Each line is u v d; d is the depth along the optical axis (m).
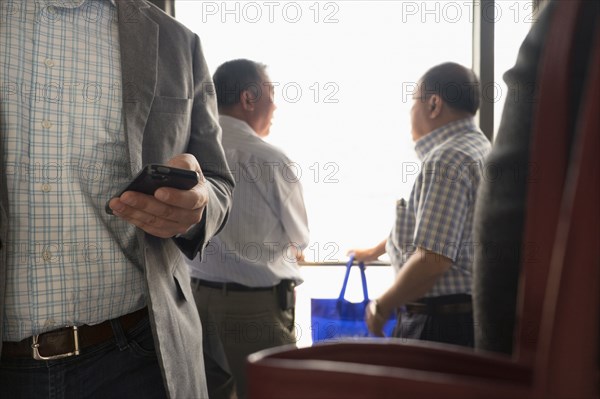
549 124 0.33
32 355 1.04
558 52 0.33
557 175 0.32
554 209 0.32
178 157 1.07
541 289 0.33
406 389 0.28
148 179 0.92
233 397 2.03
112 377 1.10
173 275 1.18
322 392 0.30
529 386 0.30
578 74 0.42
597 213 0.28
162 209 0.97
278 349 0.34
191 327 1.20
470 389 0.28
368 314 1.76
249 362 0.32
